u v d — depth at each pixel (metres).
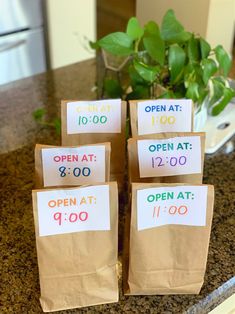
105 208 0.67
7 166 1.10
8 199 0.98
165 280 0.73
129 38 1.01
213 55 1.11
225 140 1.19
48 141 1.20
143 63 1.01
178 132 0.83
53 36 1.98
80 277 0.71
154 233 0.69
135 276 0.72
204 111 1.12
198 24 1.74
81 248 0.69
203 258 0.72
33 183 1.04
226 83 1.14
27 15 1.86
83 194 0.66
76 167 0.76
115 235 0.69
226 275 0.80
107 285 0.73
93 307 0.74
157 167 0.80
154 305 0.74
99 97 1.26
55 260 0.69
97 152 0.75
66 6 1.93
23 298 0.75
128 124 0.89
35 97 1.42
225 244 0.87
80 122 0.85
